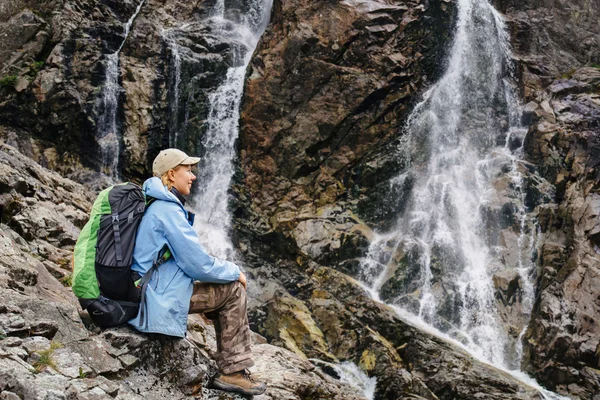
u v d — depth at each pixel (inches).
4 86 458.6
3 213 218.1
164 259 146.7
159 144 473.7
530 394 324.2
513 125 482.3
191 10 525.3
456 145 469.7
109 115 468.4
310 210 449.4
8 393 115.0
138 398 136.9
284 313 391.5
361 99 459.2
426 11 477.4
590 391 345.1
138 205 148.2
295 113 464.8
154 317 143.6
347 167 459.8
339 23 470.0
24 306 145.8
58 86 458.6
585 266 382.3
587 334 360.5
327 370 355.9
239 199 459.2
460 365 342.0
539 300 384.2
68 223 244.4
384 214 450.9
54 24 477.7
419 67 475.2
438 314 404.8
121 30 497.0
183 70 488.1
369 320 379.2
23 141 456.1
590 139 430.3
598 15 522.0
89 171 454.3
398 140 465.1
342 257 427.8
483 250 424.2
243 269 433.4
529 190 433.4
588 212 401.1
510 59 500.4
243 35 524.4
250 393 157.4
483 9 499.2
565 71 504.7
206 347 205.0
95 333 153.7
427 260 421.1
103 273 143.5
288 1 485.1
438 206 441.4
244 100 478.6
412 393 336.8
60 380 127.0
